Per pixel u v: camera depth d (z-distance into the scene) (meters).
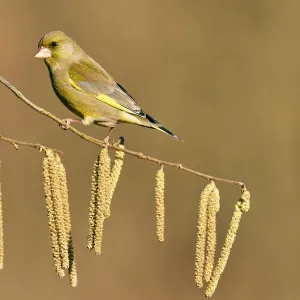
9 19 17.64
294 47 19.12
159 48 18.58
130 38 18.45
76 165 16.23
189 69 18.61
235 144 18.06
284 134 18.33
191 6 18.98
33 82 17.14
